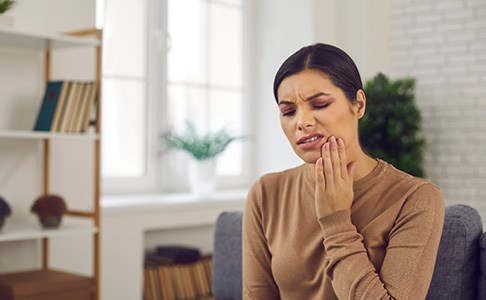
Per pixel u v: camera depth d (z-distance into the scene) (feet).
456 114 18.10
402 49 18.76
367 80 17.70
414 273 5.18
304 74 5.33
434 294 6.30
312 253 5.66
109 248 13.73
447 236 6.28
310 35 17.79
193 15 17.35
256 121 18.83
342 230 5.32
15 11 12.13
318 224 5.70
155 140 16.53
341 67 5.36
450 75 18.17
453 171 18.13
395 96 17.28
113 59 15.76
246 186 18.69
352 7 18.49
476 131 17.84
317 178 5.39
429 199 5.35
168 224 14.79
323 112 5.32
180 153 17.04
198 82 17.48
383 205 5.48
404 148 17.19
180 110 17.10
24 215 12.21
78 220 13.12
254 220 6.23
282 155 18.24
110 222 13.73
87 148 13.38
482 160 17.76
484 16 17.74
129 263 14.06
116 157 15.87
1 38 10.84
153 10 16.47
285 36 18.25
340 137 5.38
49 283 10.47
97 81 11.48
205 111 17.66
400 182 5.51
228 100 18.21
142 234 14.30
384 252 5.41
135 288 14.15
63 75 12.88
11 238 10.37
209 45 17.72
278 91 5.51
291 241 5.81
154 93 16.49
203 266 15.51
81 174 13.28
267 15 18.58
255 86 18.80
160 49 16.60
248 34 18.66
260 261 6.21
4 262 11.97
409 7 18.66
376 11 18.76
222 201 15.89
